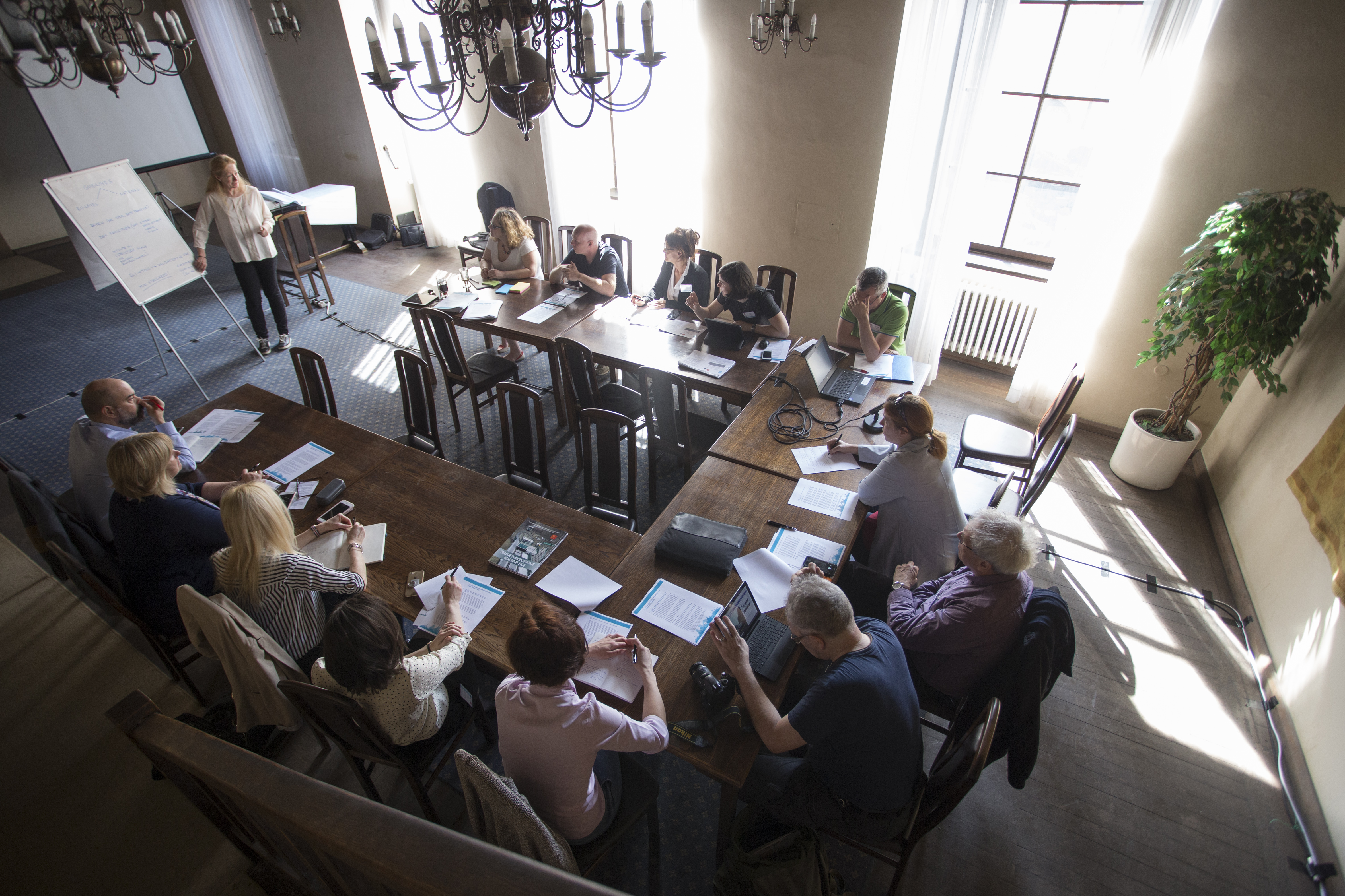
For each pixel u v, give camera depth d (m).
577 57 2.09
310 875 1.92
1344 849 2.10
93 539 2.51
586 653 1.85
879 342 3.67
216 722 2.52
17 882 2.11
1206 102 3.41
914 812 1.81
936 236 4.37
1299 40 3.11
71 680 2.78
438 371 5.11
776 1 4.03
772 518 2.60
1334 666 2.37
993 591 2.02
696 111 4.81
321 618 2.31
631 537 2.54
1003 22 3.63
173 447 2.57
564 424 4.42
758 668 2.01
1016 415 4.59
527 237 4.71
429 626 2.17
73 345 5.38
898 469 2.45
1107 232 3.86
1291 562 2.84
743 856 1.82
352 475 2.88
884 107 4.14
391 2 6.20
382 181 7.26
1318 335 3.21
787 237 4.95
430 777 2.44
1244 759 2.55
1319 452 2.72
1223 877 2.20
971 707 2.12
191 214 8.37
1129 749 2.58
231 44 7.13
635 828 2.32
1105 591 3.27
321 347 5.40
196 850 2.18
